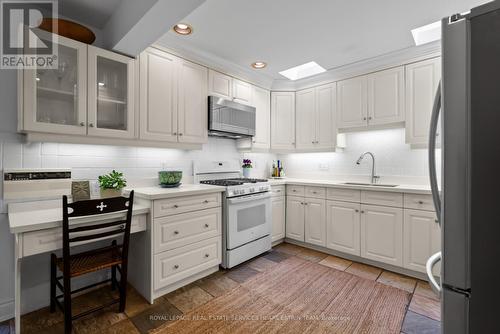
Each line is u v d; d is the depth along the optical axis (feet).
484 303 2.00
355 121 9.55
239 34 7.30
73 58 5.89
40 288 5.98
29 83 5.23
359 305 6.09
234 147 11.05
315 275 7.70
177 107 7.82
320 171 11.60
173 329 5.21
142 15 5.15
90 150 6.81
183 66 8.00
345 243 8.87
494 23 1.91
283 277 7.56
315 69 10.65
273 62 9.30
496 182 1.91
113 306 6.01
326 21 6.62
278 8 6.06
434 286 2.49
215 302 6.21
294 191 10.40
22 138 5.72
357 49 8.25
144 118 7.04
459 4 5.84
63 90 5.76
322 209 9.50
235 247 8.15
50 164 6.13
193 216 7.03
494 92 1.91
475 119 2.01
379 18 6.46
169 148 7.79
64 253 4.77
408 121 8.36
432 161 2.67
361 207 8.48
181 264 6.73
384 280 7.38
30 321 5.47
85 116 5.98
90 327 5.25
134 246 6.80
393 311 5.84
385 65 8.85
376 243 8.13
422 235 7.25
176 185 7.75
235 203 8.12
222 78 9.27
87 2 5.90
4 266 5.55
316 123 10.72
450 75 2.14
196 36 7.41
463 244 2.10
